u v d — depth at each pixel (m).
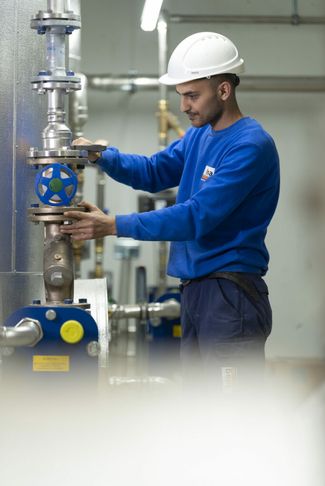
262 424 3.26
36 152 3.01
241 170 3.19
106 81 6.91
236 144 3.24
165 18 6.17
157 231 3.12
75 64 4.75
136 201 7.11
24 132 3.33
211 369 3.31
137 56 7.07
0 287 3.31
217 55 3.28
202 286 3.34
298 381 5.41
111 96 7.14
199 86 3.28
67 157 2.99
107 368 3.34
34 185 3.34
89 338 2.87
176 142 3.69
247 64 7.03
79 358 2.87
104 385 3.26
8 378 2.86
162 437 3.09
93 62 7.04
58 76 3.06
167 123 6.27
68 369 2.87
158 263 6.62
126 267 7.02
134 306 4.28
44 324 2.86
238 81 3.38
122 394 3.42
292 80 6.86
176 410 3.35
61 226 3.02
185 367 3.46
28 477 2.86
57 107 3.09
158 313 4.28
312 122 7.07
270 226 7.04
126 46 7.06
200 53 3.28
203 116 3.32
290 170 7.05
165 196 6.40
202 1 6.96
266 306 3.36
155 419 3.21
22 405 2.86
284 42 7.03
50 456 2.86
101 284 3.55
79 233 3.02
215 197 3.16
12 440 2.86
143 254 7.10
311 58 7.03
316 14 6.97
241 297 3.29
